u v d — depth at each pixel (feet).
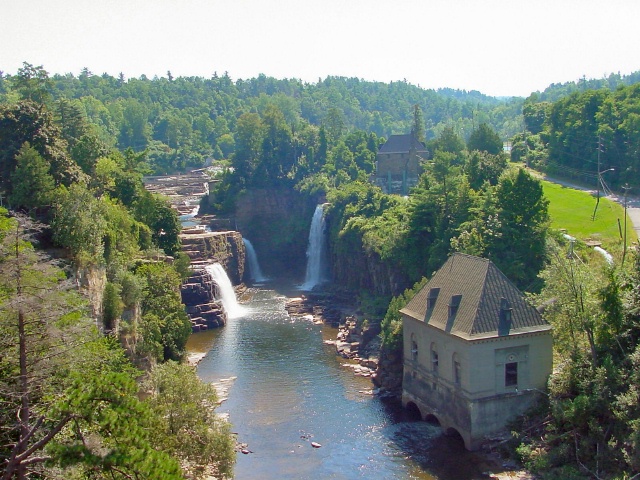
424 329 211.82
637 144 407.44
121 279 237.45
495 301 193.26
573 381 182.70
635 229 314.14
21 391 105.81
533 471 169.58
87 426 106.01
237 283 468.75
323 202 507.30
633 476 147.43
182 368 165.99
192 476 151.94
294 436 206.90
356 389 246.68
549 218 279.49
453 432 199.41
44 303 106.83
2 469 104.06
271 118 574.15
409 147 524.11
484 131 481.46
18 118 248.52
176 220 368.89
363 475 179.42
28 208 220.64
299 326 345.92
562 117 508.53
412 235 323.78
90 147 324.80
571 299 189.16
